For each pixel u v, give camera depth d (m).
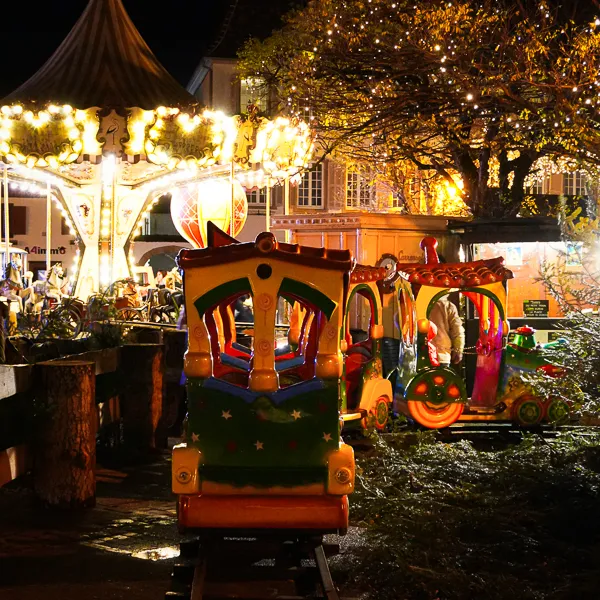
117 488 8.11
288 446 5.46
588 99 13.23
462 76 14.87
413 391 9.94
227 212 21.00
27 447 7.30
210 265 5.39
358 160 25.73
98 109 16.05
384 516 6.61
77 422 7.21
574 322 8.16
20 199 45.62
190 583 5.52
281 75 20.84
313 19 18.34
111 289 18.25
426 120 17.91
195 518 5.41
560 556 5.95
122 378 9.57
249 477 5.45
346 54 17.30
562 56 15.66
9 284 16.61
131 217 21.58
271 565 5.80
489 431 10.77
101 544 6.38
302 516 5.42
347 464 5.46
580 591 5.23
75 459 7.22
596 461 7.52
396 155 22.52
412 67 16.41
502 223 14.27
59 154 16.33
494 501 6.74
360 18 17.33
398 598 5.36
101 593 5.38
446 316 10.55
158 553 6.18
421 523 6.19
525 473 7.27
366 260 17.25
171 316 17.86
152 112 16.20
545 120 15.17
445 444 8.83
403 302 10.55
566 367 7.89
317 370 5.47
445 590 5.29
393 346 13.16
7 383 6.61
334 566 5.80
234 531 5.55
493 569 5.63
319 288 5.42
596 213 8.00
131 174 21.14
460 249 14.95
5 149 16.06
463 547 5.90
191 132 16.53
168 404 11.97
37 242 45.91
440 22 15.60
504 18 15.51
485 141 19.19
